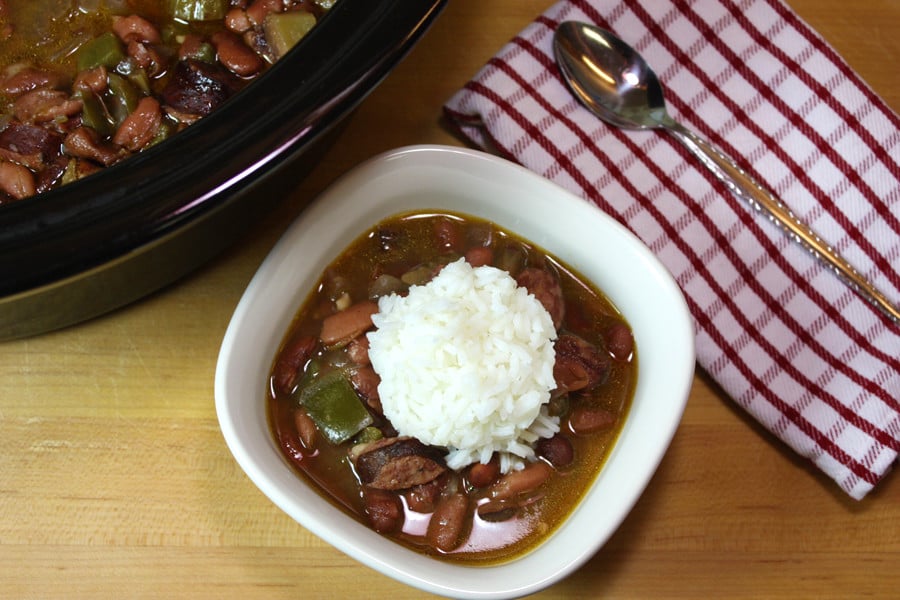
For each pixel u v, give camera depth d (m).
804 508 0.48
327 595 0.46
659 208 0.50
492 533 0.44
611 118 0.51
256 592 0.46
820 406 0.48
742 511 0.48
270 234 0.49
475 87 0.50
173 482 0.46
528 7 0.53
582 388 0.45
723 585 0.47
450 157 0.45
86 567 0.45
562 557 0.41
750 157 0.51
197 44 0.46
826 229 0.50
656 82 0.51
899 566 0.48
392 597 0.46
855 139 0.51
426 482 0.44
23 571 0.45
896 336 0.49
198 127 0.39
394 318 0.44
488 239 0.47
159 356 0.48
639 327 0.45
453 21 0.53
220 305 0.48
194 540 0.46
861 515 0.48
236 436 0.41
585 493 0.44
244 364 0.43
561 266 0.47
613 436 0.45
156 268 0.44
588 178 0.50
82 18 0.47
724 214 0.50
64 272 0.38
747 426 0.49
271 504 0.46
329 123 0.40
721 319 0.49
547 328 0.45
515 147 0.50
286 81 0.40
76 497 0.46
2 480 0.46
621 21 0.52
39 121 0.45
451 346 0.43
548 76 0.51
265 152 0.39
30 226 0.38
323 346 0.45
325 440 0.44
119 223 0.38
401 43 0.40
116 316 0.48
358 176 0.45
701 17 0.52
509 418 0.43
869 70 0.54
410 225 0.47
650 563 0.47
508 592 0.40
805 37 0.52
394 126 0.51
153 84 0.46
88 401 0.47
